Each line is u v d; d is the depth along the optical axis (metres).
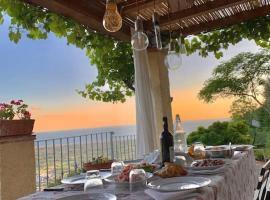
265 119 4.25
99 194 1.43
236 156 2.36
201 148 2.43
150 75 3.79
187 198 1.31
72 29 3.56
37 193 1.68
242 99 4.43
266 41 4.18
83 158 4.58
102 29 3.28
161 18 3.61
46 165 3.95
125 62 4.86
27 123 2.84
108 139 5.22
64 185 1.83
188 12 3.51
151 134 3.41
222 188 1.59
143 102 3.46
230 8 3.67
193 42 4.52
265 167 1.61
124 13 3.27
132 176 1.57
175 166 1.80
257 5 3.67
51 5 2.50
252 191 2.64
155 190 1.43
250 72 4.41
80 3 2.68
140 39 2.43
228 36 4.32
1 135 2.56
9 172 2.60
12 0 2.93
